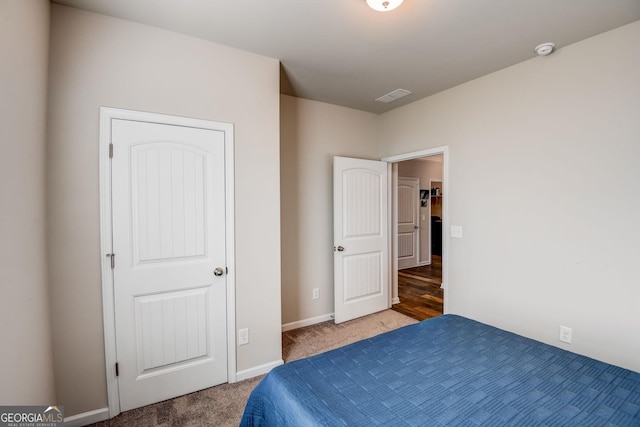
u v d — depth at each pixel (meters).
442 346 1.60
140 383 1.93
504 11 1.76
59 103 1.68
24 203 1.29
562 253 2.18
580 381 1.26
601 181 1.99
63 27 1.70
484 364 1.40
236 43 2.14
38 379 1.43
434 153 3.14
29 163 1.36
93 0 1.66
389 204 3.83
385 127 3.76
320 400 1.13
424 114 3.23
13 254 1.17
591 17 1.81
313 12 1.78
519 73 2.41
